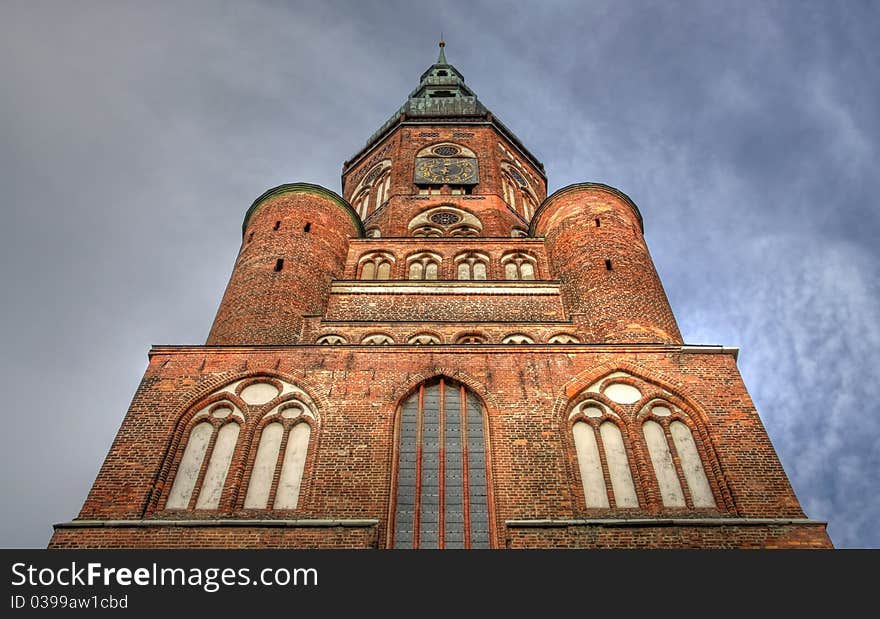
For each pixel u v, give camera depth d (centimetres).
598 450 2288
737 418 2325
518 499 2119
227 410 2397
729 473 2177
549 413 2361
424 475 2233
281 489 2167
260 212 3888
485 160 4869
